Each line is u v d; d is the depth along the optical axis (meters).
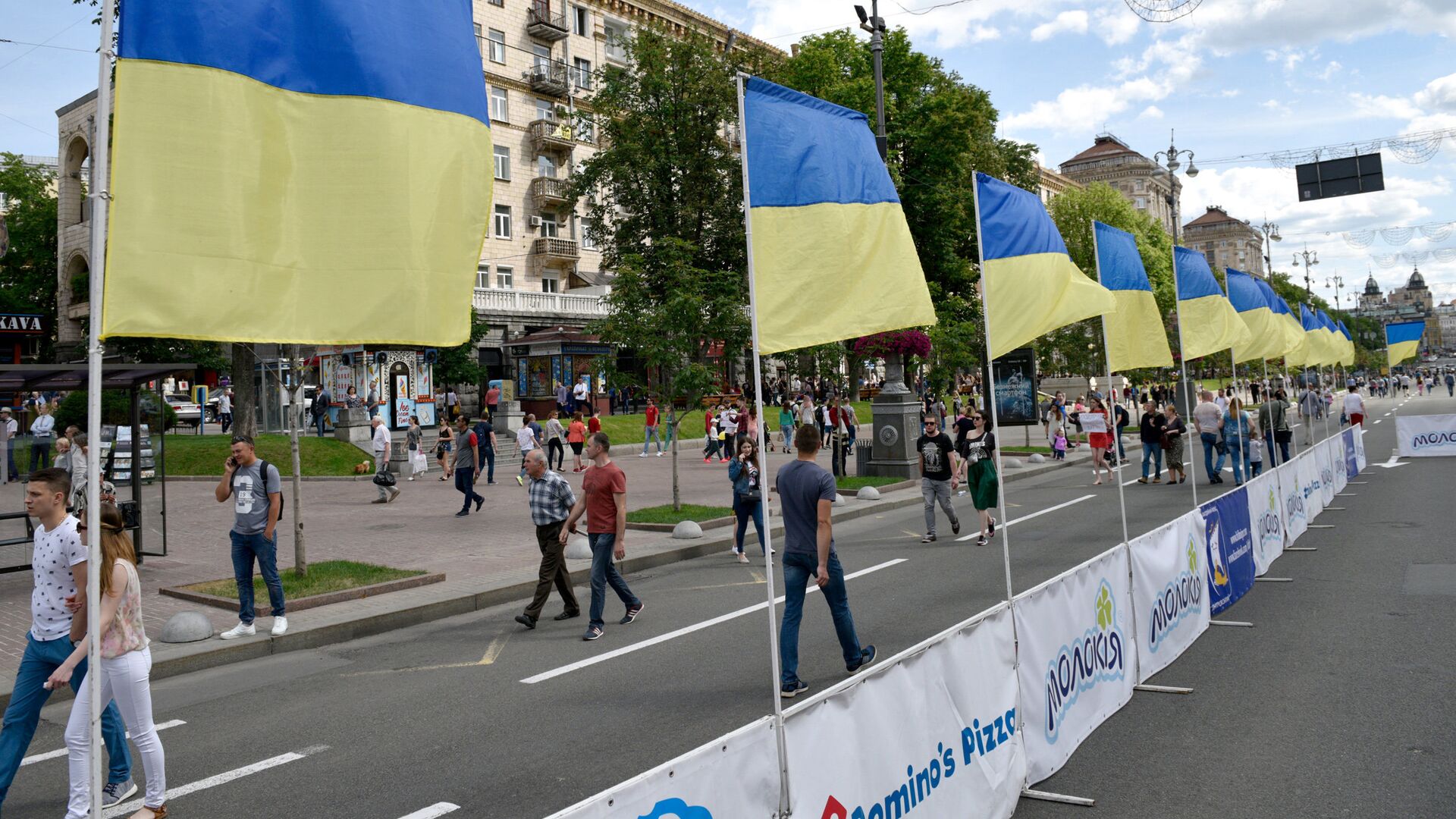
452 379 38.09
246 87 3.63
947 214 38.09
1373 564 10.35
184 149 3.44
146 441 13.33
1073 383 50.72
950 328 28.09
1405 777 4.75
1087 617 5.64
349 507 19.16
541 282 47.25
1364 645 7.19
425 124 4.18
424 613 9.67
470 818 4.66
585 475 8.69
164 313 3.33
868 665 7.05
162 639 8.34
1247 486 9.73
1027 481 22.47
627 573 12.10
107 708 5.01
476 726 6.10
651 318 15.94
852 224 5.00
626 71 34.81
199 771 5.50
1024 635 4.87
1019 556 11.74
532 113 47.38
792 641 6.53
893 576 10.80
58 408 19.94
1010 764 4.59
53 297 49.81
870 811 3.61
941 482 13.30
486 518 17.23
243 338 3.53
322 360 34.19
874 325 5.00
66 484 4.88
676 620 9.06
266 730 6.24
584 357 40.38
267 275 3.62
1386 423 41.03
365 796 5.00
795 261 4.74
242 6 3.66
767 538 3.76
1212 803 4.55
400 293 3.99
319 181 3.82
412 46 4.19
